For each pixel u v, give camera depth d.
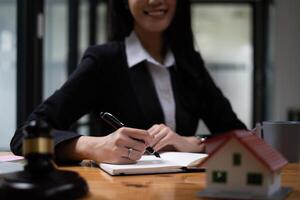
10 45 2.02
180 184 0.76
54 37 2.50
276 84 3.97
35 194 0.59
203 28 4.66
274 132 1.04
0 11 2.01
